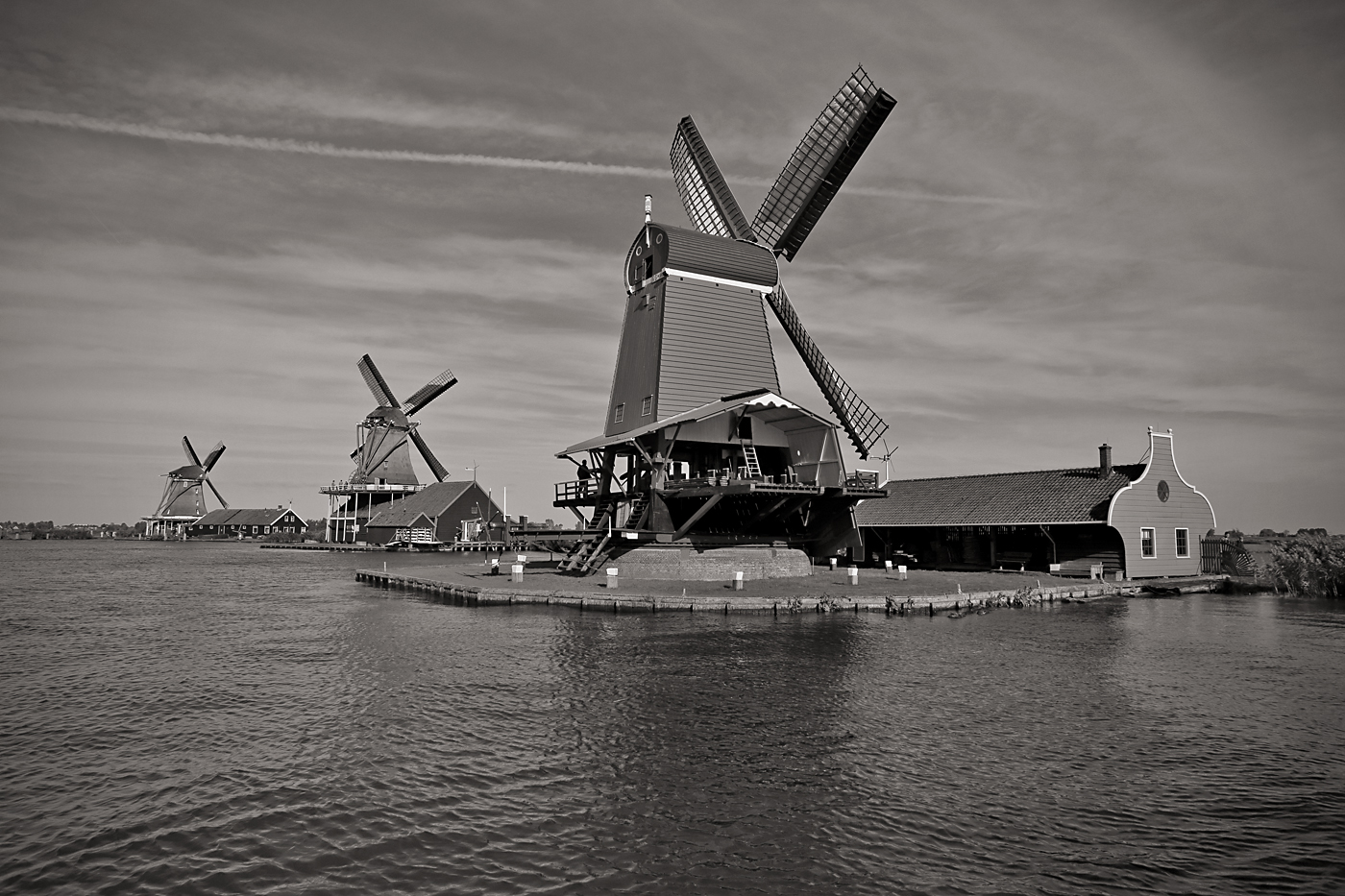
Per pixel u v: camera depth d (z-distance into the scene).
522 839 8.70
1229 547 40.22
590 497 38.56
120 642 21.72
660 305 35.25
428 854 8.38
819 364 40.16
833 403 39.75
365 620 25.86
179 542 142.12
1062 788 10.20
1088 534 38.06
